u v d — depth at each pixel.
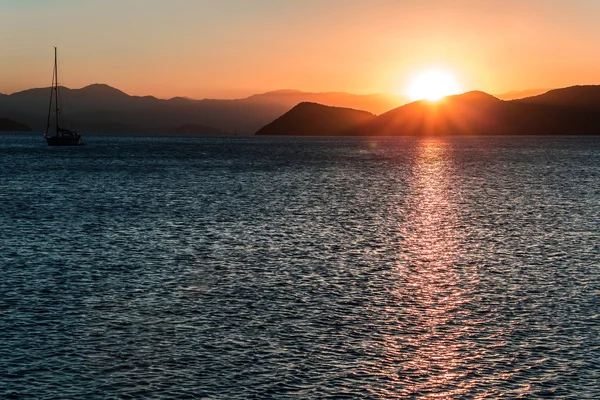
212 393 21.23
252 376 22.50
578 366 23.30
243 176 111.56
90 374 22.64
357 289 33.47
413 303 30.91
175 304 30.64
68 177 106.06
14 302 30.83
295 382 22.06
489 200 74.75
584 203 71.31
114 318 28.50
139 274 36.56
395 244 46.06
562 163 154.00
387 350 24.78
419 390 21.53
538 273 37.03
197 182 98.44
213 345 25.27
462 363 23.59
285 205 68.94
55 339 25.91
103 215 60.38
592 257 41.41
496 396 21.12
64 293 32.47
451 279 35.62
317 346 25.17
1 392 21.27
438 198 76.94
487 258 41.25
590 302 31.02
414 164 152.25
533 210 65.25
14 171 118.81
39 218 58.12
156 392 21.31
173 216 59.78
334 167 139.25
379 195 80.25
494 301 31.25
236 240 47.28
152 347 25.06
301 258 41.09
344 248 44.44
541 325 27.58
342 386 21.78
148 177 107.62
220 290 33.16
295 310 29.73
